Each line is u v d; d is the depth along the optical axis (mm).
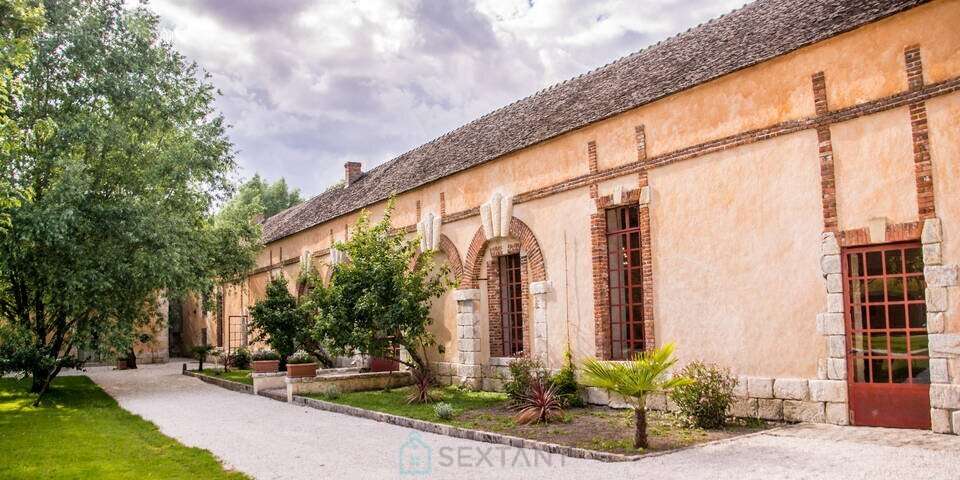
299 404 16516
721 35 13203
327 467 9039
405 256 16969
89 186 18562
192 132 22438
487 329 17188
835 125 10070
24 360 17281
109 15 20406
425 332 17016
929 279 8961
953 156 8875
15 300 20609
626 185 13180
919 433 8891
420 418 12469
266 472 8859
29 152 18094
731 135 11367
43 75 18594
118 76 19859
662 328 12344
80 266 18438
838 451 8172
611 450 8969
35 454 10375
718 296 11438
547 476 7969
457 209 18000
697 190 11875
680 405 10664
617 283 13766
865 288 9742
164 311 34969
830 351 9898
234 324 34906
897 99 9391
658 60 14281
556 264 14703
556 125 15055
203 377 24625
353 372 21156
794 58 10594
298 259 28344
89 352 19859
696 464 7992
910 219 9234
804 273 10305
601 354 13430
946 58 8984
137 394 19969
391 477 8320
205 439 11672
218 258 29062
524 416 11523
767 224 10812
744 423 10516
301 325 22172
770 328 10680
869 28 9750
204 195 23141
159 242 19516
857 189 9789
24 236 16609
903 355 9359
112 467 9320
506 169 16297
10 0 12547
